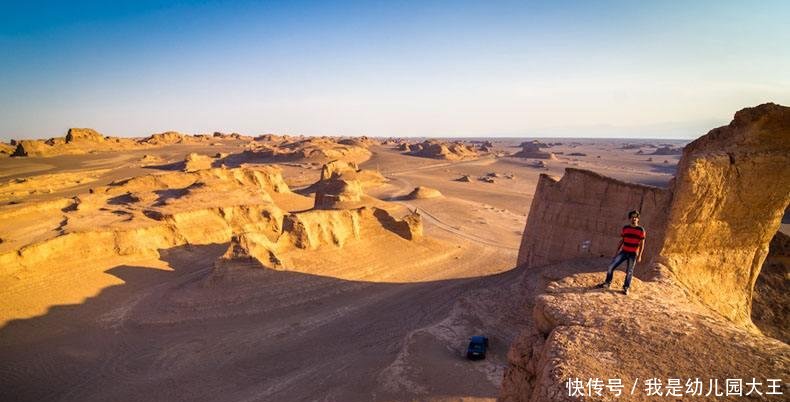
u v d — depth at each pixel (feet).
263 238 136.36
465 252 181.57
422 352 79.97
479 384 68.39
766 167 55.77
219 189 187.21
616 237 92.43
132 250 129.49
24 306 99.45
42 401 74.84
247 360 87.25
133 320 102.42
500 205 300.61
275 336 97.86
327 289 126.11
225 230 157.99
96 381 80.28
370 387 69.00
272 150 522.06
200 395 75.25
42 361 85.30
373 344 91.20
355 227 165.99
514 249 193.26
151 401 74.13
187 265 134.72
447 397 64.64
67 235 120.57
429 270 155.43
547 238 106.73
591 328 33.09
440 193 317.83
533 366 36.01
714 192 54.60
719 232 57.62
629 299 38.04
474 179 423.23
